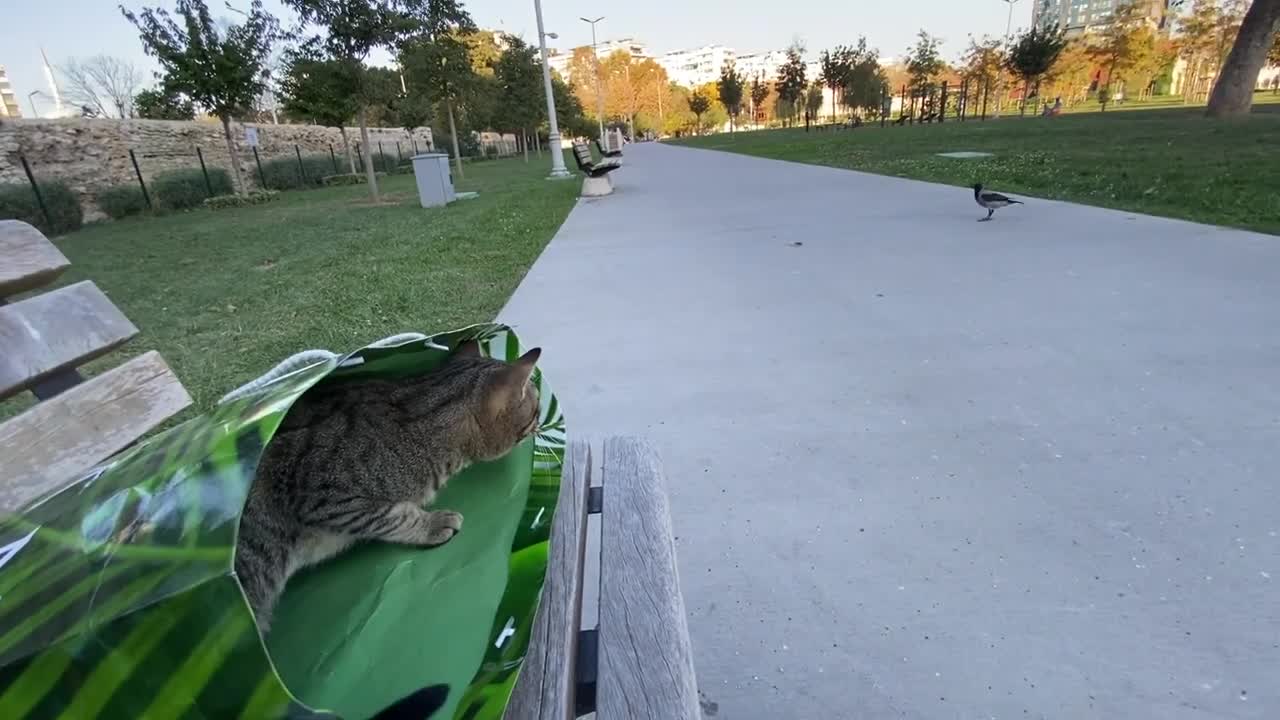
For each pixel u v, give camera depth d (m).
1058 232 6.50
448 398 1.50
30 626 0.70
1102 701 1.57
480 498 1.42
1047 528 2.17
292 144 27.84
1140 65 47.66
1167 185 8.79
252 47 17.80
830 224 7.85
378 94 15.80
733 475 2.62
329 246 9.12
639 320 4.63
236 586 0.71
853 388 3.31
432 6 20.16
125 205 16.23
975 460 2.60
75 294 1.69
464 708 0.88
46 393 1.62
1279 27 36.09
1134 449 2.59
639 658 1.12
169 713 0.69
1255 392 2.96
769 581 2.03
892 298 4.73
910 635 1.80
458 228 9.72
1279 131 17.25
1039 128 25.39
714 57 134.12
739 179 14.23
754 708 1.61
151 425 1.73
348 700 0.88
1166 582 1.91
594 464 2.68
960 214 7.89
